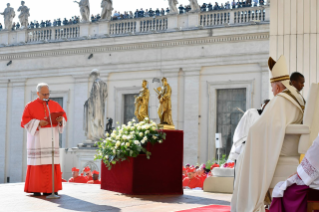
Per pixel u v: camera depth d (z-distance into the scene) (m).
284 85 4.30
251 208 4.00
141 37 23.22
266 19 20.95
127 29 24.03
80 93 24.69
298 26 8.71
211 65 21.95
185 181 10.95
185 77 22.55
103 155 7.69
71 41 24.75
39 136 7.01
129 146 7.30
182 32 22.30
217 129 22.05
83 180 11.46
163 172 7.48
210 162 20.44
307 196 3.54
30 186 6.97
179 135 7.67
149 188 7.39
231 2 22.08
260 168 4.03
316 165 3.44
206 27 22.06
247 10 21.34
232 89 21.88
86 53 24.67
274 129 4.01
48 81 25.70
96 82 17.75
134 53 23.59
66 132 24.94
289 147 4.09
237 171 4.33
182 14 22.66
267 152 4.01
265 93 20.73
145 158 7.39
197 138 22.11
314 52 8.61
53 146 6.83
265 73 20.81
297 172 3.56
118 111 24.00
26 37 26.33
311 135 3.97
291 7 8.75
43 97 7.17
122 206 5.91
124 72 23.95
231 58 21.48
